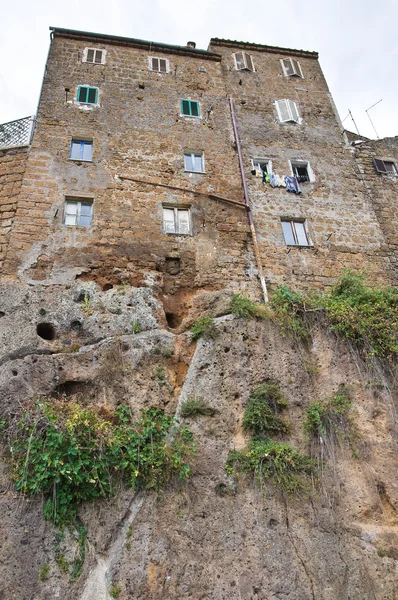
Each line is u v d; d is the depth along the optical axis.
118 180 14.06
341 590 8.41
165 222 13.84
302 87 19.11
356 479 9.70
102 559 8.16
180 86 17.25
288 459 9.34
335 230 15.05
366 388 10.87
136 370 10.45
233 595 8.08
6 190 13.13
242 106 17.61
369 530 9.18
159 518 8.67
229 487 9.22
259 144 16.62
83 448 8.66
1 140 14.34
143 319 11.34
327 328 11.77
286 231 14.84
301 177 16.11
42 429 8.77
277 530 8.84
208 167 15.31
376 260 14.72
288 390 10.66
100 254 12.53
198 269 13.10
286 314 11.84
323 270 14.05
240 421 10.10
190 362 10.95
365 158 17.38
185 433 9.66
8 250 12.00
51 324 10.87
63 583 7.73
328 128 17.94
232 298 11.99
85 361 10.34
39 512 8.23
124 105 15.95
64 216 13.02
